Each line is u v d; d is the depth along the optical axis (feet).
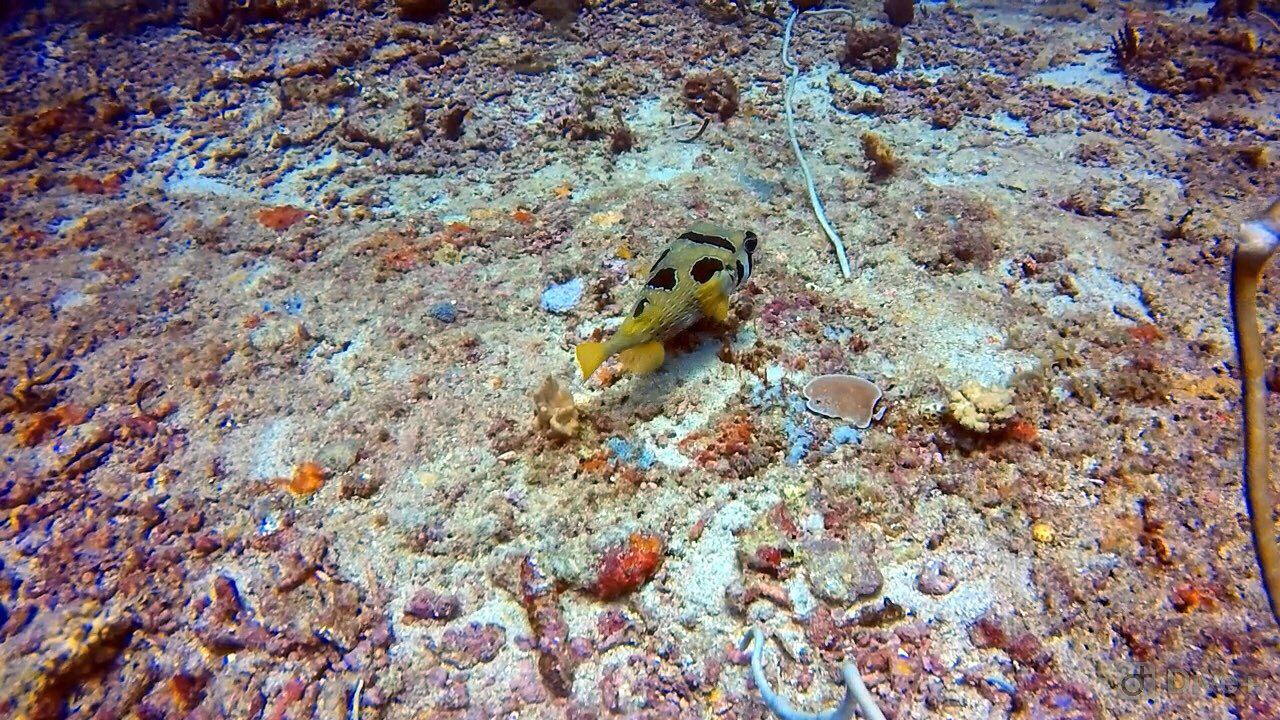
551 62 8.30
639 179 6.45
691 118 7.30
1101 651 3.27
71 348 4.81
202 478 4.04
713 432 4.11
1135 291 5.10
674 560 3.66
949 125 7.22
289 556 3.67
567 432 4.05
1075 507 3.76
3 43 8.43
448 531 3.77
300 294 5.24
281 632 3.43
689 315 3.95
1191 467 3.88
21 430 4.27
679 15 9.52
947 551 3.64
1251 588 3.40
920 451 4.02
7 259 5.57
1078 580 3.49
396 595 3.59
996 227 5.68
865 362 4.50
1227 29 8.34
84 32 8.68
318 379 4.59
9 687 3.13
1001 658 3.29
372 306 5.11
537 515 3.82
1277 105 7.25
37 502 3.93
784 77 8.26
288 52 8.37
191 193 6.39
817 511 3.79
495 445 4.13
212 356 4.72
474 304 5.06
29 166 6.62
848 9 10.03
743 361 4.46
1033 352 4.52
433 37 8.57
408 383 4.52
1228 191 6.06
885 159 6.30
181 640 3.43
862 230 5.61
